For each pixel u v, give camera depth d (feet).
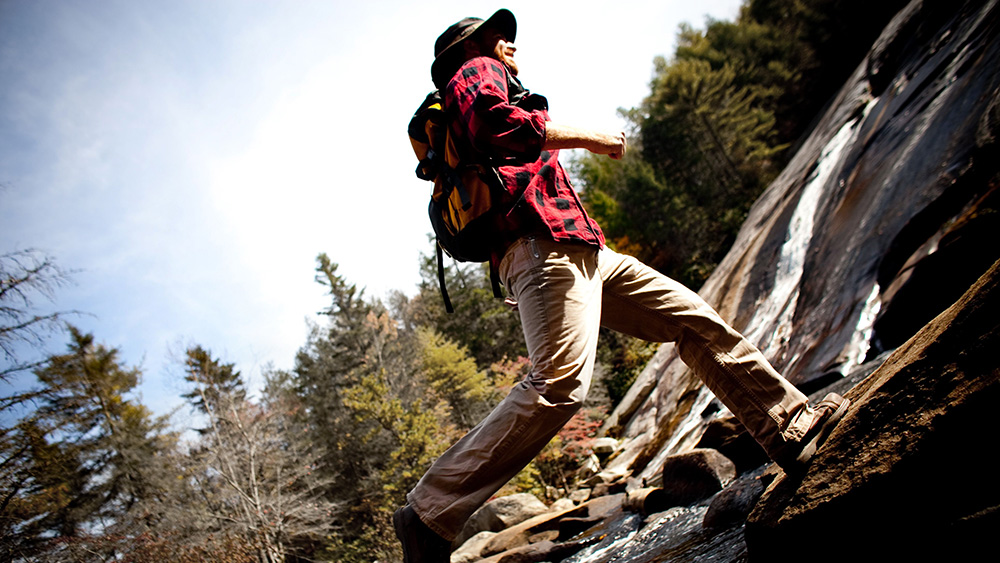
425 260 106.11
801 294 16.07
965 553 2.76
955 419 2.89
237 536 36.68
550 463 34.32
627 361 54.85
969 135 11.69
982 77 12.62
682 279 72.02
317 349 89.25
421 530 3.91
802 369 12.95
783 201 26.04
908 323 10.78
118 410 53.78
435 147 4.59
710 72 85.25
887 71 25.43
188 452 45.83
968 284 10.13
